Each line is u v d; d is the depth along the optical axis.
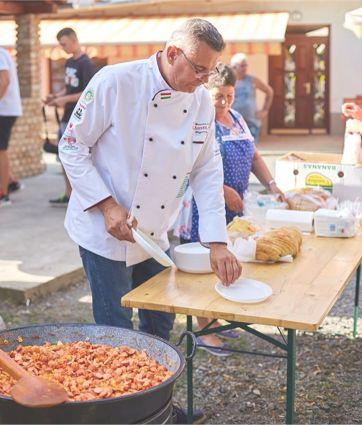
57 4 10.88
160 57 3.08
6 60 8.40
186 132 3.18
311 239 4.02
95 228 3.24
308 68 19.00
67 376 2.58
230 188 4.24
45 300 5.66
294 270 3.42
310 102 19.12
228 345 4.83
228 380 4.34
